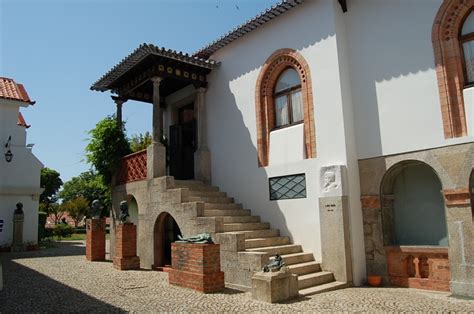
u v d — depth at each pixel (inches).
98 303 288.7
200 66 501.7
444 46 331.6
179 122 590.6
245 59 478.6
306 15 414.6
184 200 420.2
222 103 505.0
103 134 543.5
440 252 321.7
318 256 378.0
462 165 310.7
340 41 388.8
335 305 275.9
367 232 365.4
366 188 369.4
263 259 319.0
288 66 442.3
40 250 742.5
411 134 343.3
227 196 482.6
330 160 378.0
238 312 259.8
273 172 429.7
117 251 468.1
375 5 377.4
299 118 428.5
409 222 362.6
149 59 474.3
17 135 778.8
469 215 304.0
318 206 382.3
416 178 361.4
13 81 848.9
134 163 510.9
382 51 369.1
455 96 323.9
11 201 758.5
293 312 258.1
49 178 1754.4
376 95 370.0
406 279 340.2
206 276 322.3
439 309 262.2
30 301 296.8
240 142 474.3
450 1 328.5
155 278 393.4
